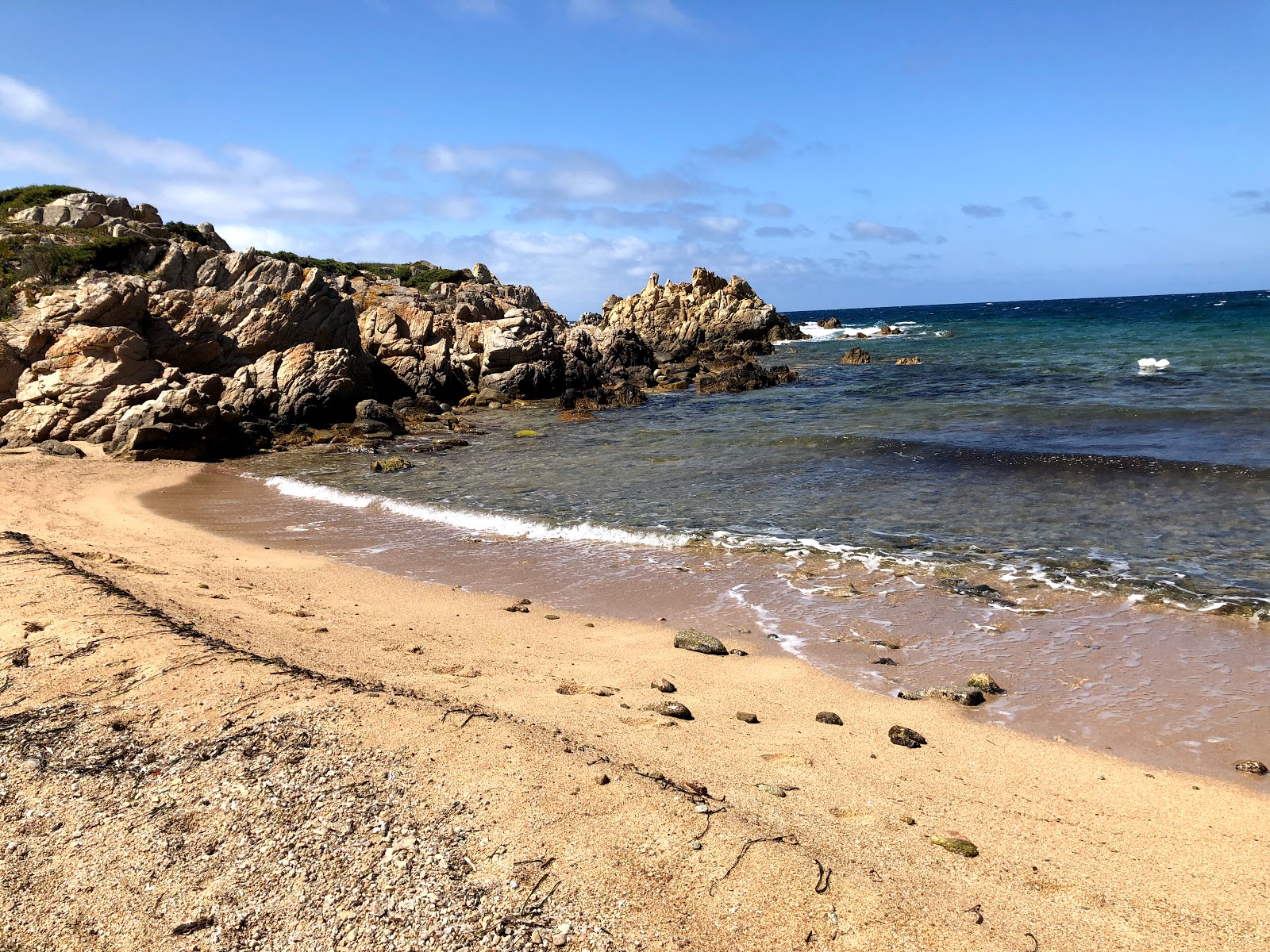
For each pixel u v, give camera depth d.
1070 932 4.54
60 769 5.91
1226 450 20.61
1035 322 99.50
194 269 41.75
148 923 4.46
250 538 16.62
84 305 32.84
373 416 35.75
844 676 9.16
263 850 5.00
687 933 4.32
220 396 34.31
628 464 24.67
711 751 6.84
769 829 5.36
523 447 30.34
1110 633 10.16
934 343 73.25
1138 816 6.09
